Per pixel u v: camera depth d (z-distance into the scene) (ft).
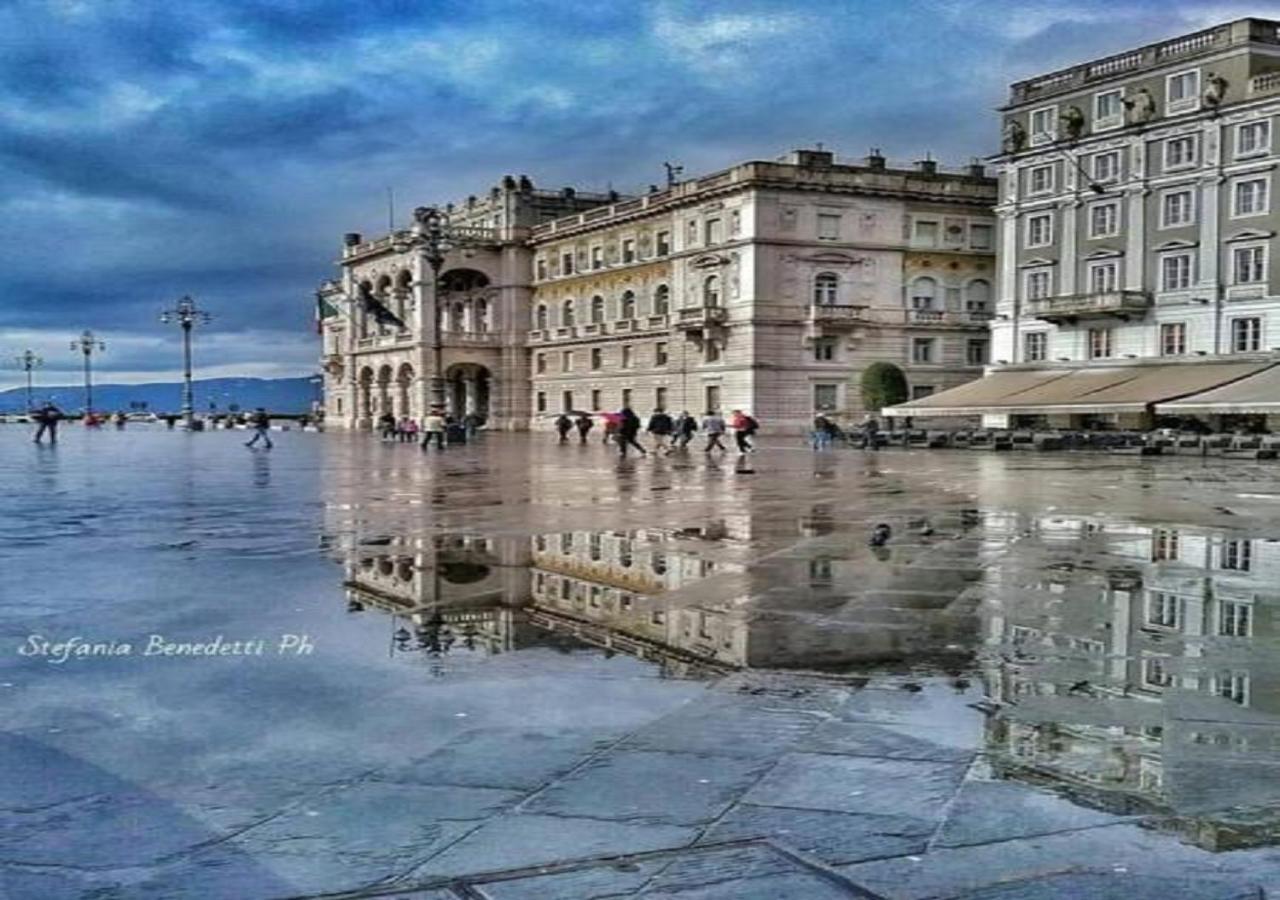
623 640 27.37
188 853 14.98
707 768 17.94
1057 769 17.87
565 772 17.78
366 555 43.88
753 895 13.51
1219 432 189.06
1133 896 13.43
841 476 103.81
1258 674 24.08
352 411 387.75
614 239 306.76
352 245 391.86
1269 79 184.34
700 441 250.78
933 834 15.26
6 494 79.00
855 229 264.31
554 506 68.13
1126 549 45.16
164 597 33.71
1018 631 28.45
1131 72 204.54
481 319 358.64
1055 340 219.61
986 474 107.76
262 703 21.75
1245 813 16.02
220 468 119.03
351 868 14.46
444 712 21.06
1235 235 189.26
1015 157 225.15
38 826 15.87
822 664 24.88
